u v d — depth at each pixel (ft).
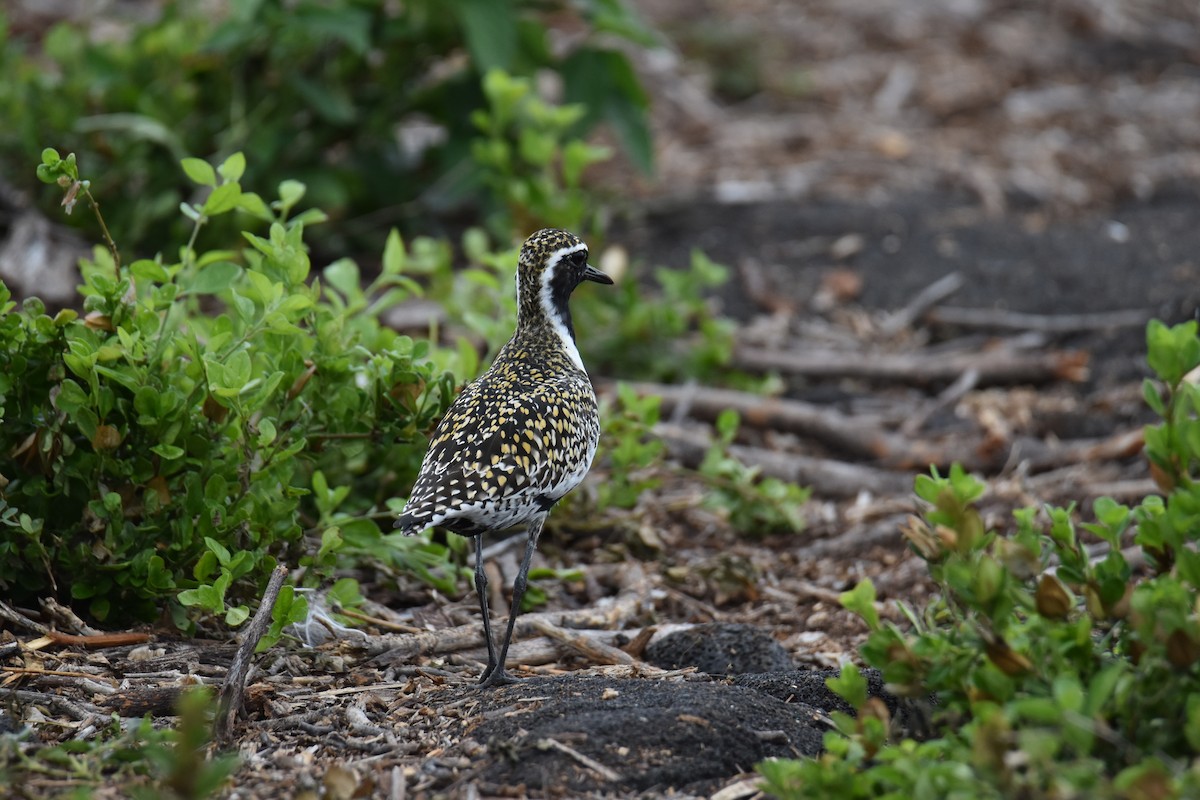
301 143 58.59
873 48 87.81
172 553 30.22
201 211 33.37
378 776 24.59
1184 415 23.50
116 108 56.39
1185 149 74.84
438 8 57.77
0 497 29.37
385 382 32.01
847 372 52.21
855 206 66.90
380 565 35.53
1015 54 87.20
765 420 48.34
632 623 35.42
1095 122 78.28
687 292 51.26
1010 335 54.60
